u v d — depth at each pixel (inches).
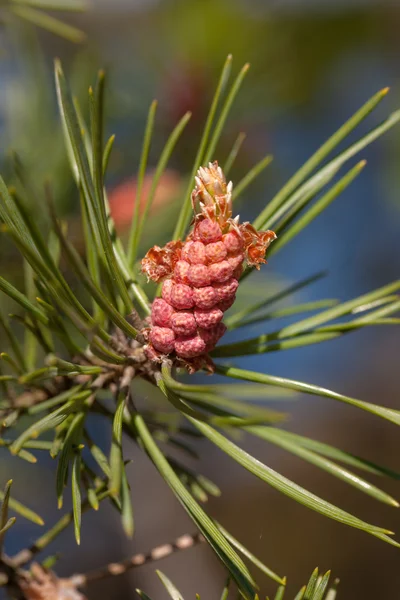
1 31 19.1
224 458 51.2
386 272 46.8
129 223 18.5
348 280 46.0
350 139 38.7
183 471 15.6
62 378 15.5
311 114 32.5
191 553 41.7
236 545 14.3
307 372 52.5
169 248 14.6
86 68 19.2
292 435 15.0
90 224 14.5
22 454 14.6
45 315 14.6
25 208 13.4
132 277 15.2
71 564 40.7
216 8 26.3
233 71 26.2
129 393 14.9
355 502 48.8
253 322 15.9
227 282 14.4
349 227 44.6
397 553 46.1
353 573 46.2
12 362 15.3
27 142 18.8
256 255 14.6
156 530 40.8
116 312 14.3
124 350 14.8
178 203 18.5
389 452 50.8
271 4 28.0
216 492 15.5
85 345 17.6
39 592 15.4
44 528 34.8
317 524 49.6
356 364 55.5
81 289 17.5
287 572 47.4
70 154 15.2
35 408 14.9
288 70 27.1
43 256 13.7
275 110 28.1
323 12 28.2
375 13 28.9
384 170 34.8
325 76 29.5
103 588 40.6
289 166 29.0
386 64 34.3
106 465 14.4
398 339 56.4
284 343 15.1
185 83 25.5
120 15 28.4
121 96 23.6
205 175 14.5
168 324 14.6
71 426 14.5
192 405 15.4
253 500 51.8
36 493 24.6
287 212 15.6
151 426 16.3
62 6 17.3
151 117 15.2
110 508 39.0
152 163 23.4
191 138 25.0
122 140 22.8
